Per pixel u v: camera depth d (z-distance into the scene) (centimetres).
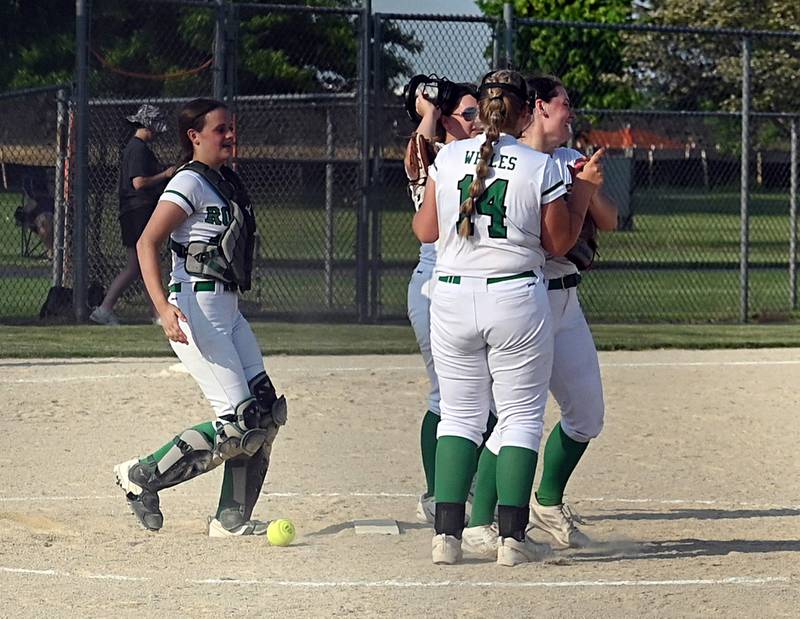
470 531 1127
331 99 3022
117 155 2750
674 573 1057
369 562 1089
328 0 3519
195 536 1191
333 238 2900
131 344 2373
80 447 1584
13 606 936
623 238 5247
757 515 1314
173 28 2908
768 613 938
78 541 1155
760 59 4169
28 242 3734
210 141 1159
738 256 4594
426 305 1232
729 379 2155
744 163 2919
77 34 2558
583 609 943
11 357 2242
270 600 960
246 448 1167
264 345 2417
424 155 1195
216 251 1155
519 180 1018
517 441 1070
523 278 1039
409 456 1571
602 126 5012
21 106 3550
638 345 2508
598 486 1447
